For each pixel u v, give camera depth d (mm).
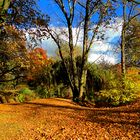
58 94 31984
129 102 22984
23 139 11906
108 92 24078
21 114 18562
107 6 26062
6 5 14188
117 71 31984
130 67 34688
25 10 21047
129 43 36031
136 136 10953
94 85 30016
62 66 32312
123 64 27516
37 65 23219
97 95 26844
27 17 21469
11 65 23391
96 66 31031
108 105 24172
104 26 26797
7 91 29172
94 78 30109
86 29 26781
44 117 17266
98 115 16859
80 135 11945
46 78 32281
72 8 26781
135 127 12383
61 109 20656
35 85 32469
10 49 21125
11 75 26922
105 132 12078
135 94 23188
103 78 29875
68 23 26875
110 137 11188
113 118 15172
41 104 22906
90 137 11461
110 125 13344
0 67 23469
